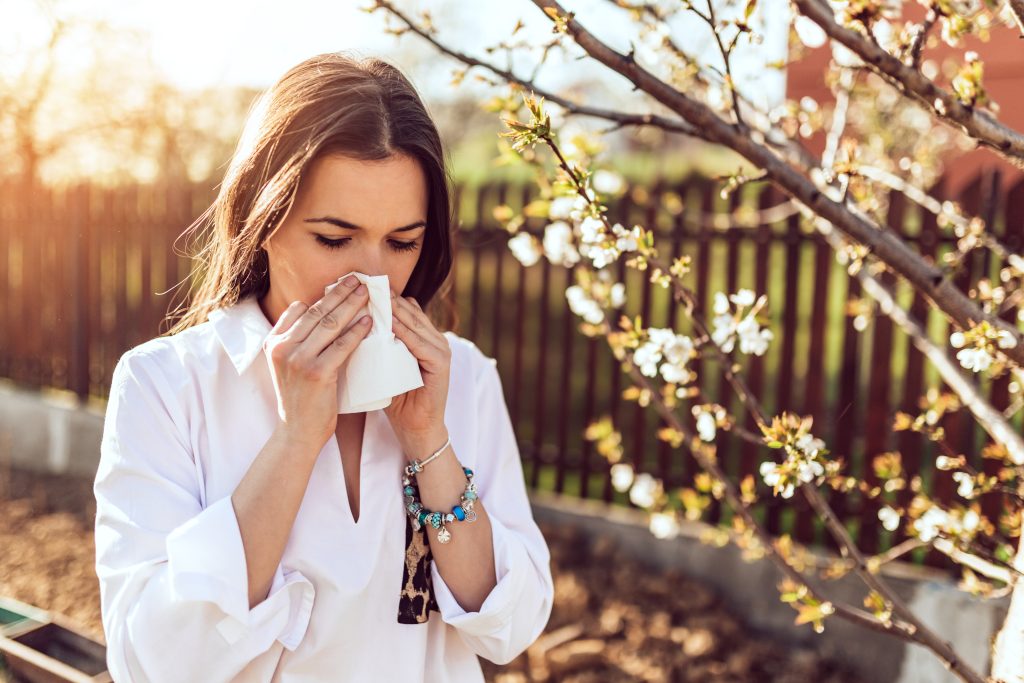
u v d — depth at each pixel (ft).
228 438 4.46
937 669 11.95
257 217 4.26
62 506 19.01
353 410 4.25
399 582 4.57
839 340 26.68
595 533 15.96
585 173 5.25
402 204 4.27
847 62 8.52
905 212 12.99
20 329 23.82
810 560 9.39
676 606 13.87
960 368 12.68
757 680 12.26
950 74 11.45
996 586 11.59
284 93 4.41
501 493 5.23
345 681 4.39
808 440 5.56
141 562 4.14
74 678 6.69
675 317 15.57
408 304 4.48
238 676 4.30
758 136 7.65
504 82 6.14
